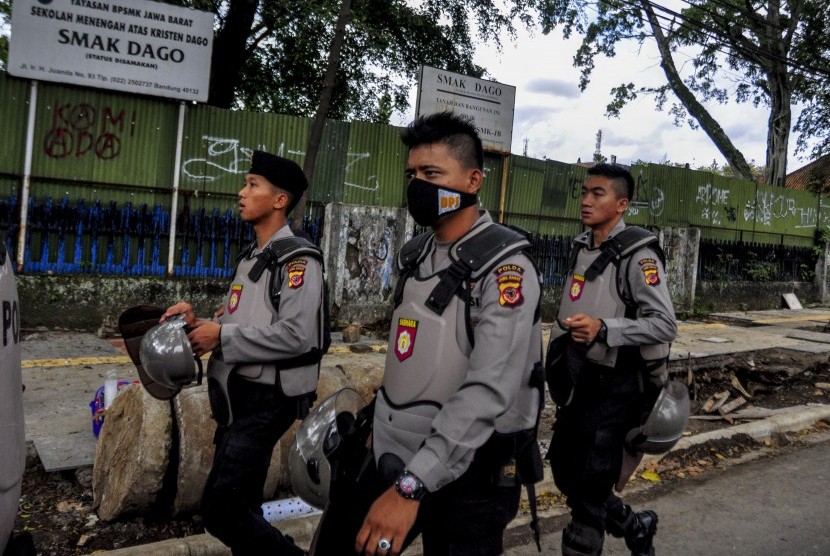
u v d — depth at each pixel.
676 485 4.80
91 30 7.66
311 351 2.60
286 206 2.72
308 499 2.08
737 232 15.38
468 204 1.90
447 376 1.83
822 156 23.19
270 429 2.54
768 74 18.89
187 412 3.41
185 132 8.38
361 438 2.08
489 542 1.94
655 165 13.37
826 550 3.88
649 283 2.92
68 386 5.67
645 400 2.96
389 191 9.82
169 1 10.91
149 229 8.31
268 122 8.84
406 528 1.63
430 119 1.93
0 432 1.57
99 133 7.95
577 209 11.98
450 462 1.67
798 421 6.38
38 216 7.71
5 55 11.54
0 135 7.47
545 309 11.71
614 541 3.85
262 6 11.98
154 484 3.29
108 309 8.02
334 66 8.01
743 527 4.14
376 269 9.69
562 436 3.05
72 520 3.45
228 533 2.56
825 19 18.70
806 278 17.50
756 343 10.52
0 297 1.64
